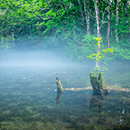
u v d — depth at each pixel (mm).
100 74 7625
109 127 4172
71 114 5102
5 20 33562
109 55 21781
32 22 33375
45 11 28953
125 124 4320
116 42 22922
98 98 6832
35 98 7066
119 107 5629
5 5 27234
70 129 4090
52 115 5043
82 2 22422
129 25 21859
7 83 10719
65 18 23438
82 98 6910
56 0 21656
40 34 34812
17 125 4359
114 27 21594
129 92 7613
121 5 23375
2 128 4188
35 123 4480
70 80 11539
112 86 8938
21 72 17141
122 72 15047
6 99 6941
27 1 25391
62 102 6402
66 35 24031
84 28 25594
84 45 22797
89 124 4359
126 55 20703
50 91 8375
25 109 5645
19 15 29875
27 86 9719
